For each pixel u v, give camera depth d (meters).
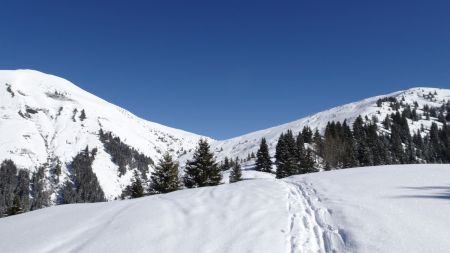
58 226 12.09
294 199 14.09
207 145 39.09
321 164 71.31
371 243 8.75
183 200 14.30
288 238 9.65
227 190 16.16
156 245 9.47
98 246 9.73
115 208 13.97
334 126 107.81
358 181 16.94
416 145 140.00
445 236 8.91
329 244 9.24
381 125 159.50
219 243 9.36
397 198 12.75
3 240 11.24
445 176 17.38
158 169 37.31
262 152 86.56
